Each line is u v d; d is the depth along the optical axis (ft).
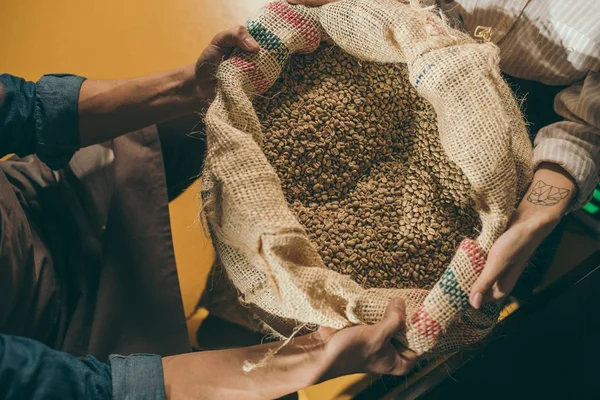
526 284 4.63
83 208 4.31
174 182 4.66
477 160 3.49
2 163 4.39
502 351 4.47
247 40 3.67
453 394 4.43
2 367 3.25
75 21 5.59
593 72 4.06
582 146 3.90
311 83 3.85
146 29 5.56
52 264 4.24
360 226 3.79
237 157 3.47
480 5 4.17
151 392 3.47
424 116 3.83
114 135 4.08
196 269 4.89
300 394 4.50
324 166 3.82
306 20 3.76
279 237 3.31
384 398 4.42
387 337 3.39
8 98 3.87
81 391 3.34
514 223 3.62
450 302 3.41
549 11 4.00
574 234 4.74
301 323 3.76
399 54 3.67
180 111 4.07
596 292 4.60
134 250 4.23
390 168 3.88
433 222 3.76
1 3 5.65
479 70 3.50
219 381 3.57
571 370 4.50
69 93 3.93
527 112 4.52
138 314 4.23
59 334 4.23
